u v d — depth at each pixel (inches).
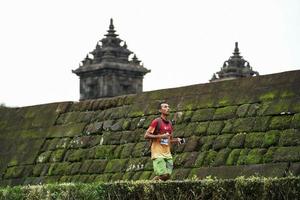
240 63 3078.2
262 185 649.6
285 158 780.6
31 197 810.8
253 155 807.7
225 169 821.2
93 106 1025.5
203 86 914.7
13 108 1131.3
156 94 961.5
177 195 696.4
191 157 862.5
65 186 779.4
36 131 1068.5
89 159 975.6
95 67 3233.3
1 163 1066.7
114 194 738.8
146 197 716.0
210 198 677.3
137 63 3292.3
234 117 857.5
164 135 782.5
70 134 1020.5
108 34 3289.9
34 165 1029.2
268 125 820.0
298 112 807.1
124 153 941.2
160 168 781.3
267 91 848.3
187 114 904.9
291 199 634.2
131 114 970.7
